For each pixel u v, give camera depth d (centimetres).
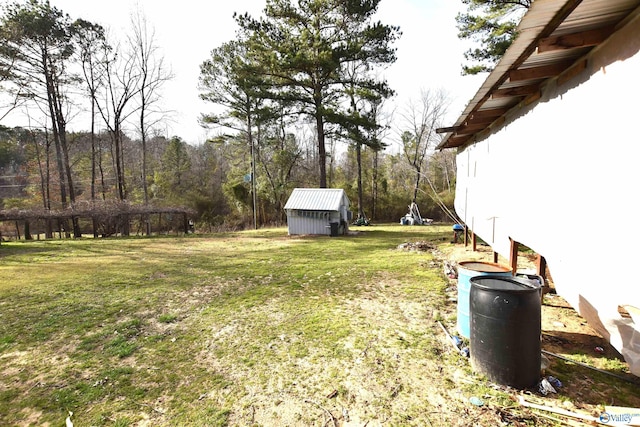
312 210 1474
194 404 259
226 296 553
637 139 211
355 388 271
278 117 1866
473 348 285
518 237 461
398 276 643
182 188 2919
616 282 237
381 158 3148
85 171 3000
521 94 403
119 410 254
